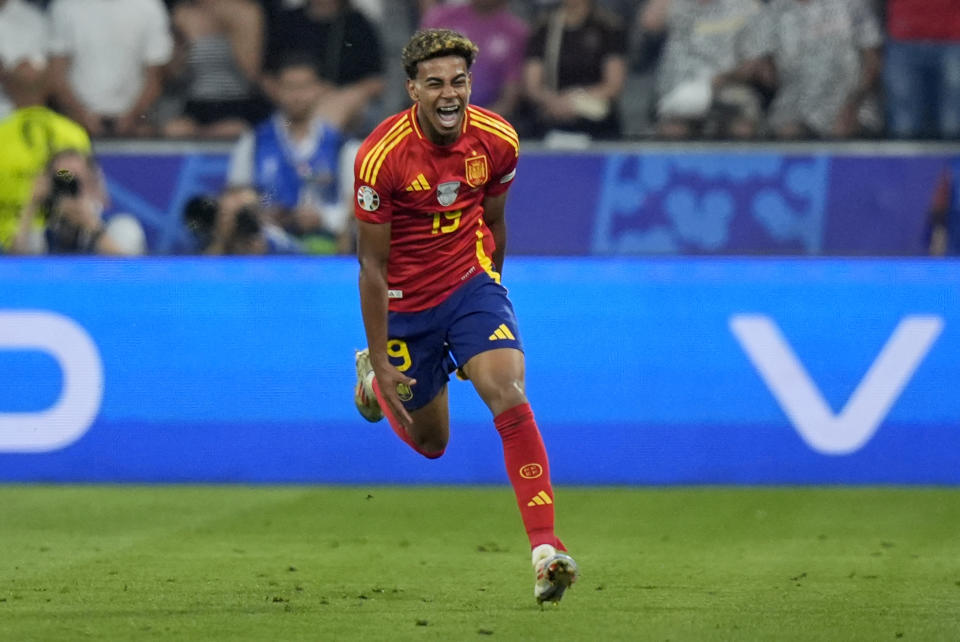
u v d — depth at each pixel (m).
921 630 14.68
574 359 31.03
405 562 20.30
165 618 15.31
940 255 32.69
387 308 16.19
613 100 34.44
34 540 22.80
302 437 31.14
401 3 35.16
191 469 31.22
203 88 35.06
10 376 31.31
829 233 32.94
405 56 15.27
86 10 34.94
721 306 30.97
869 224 32.88
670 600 16.77
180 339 31.33
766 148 32.91
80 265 31.39
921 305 30.69
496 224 17.42
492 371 15.95
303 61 34.81
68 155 33.66
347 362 31.17
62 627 14.71
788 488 30.09
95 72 35.12
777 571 19.44
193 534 23.55
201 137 34.09
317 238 34.28
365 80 35.03
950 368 30.61
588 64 34.31
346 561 20.39
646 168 33.19
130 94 35.25
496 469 31.03
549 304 31.12
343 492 29.48
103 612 15.74
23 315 31.33
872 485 30.50
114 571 19.31
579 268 31.14
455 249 16.67
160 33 35.19
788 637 14.23
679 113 34.38
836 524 24.91
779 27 34.03
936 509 26.83
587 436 30.98
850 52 34.03
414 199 16.03
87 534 23.55
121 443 31.20
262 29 34.94
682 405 30.89
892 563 20.28
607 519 25.56
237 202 34.00
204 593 17.25
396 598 16.88
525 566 19.88
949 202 32.66
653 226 33.31
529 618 15.38
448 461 31.02
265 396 31.23
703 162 33.06
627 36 34.41
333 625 14.88
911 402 30.69
